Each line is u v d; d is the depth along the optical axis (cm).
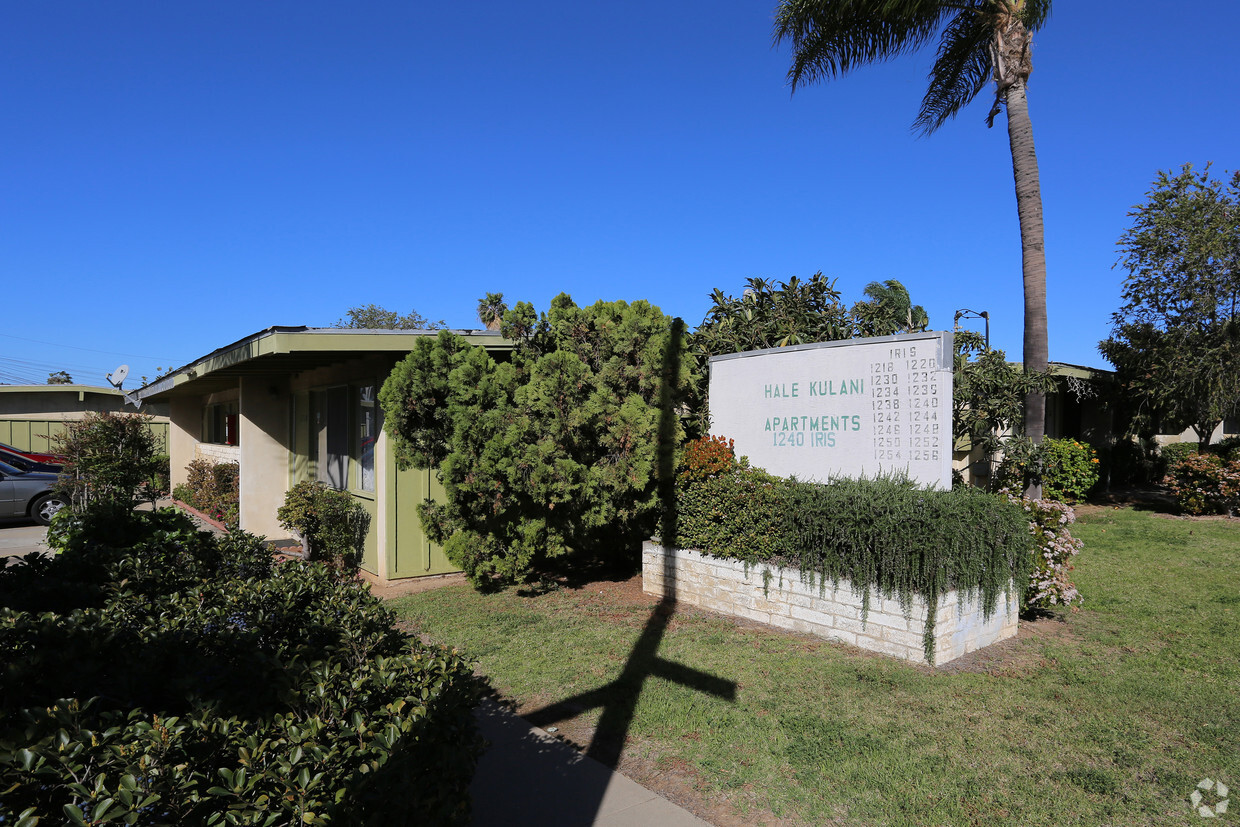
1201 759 418
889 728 459
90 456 1269
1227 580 853
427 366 767
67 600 410
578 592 838
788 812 369
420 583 916
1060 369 1570
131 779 189
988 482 1208
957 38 1234
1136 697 505
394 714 261
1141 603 753
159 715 251
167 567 473
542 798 383
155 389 1380
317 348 809
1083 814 362
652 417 768
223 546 536
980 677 544
